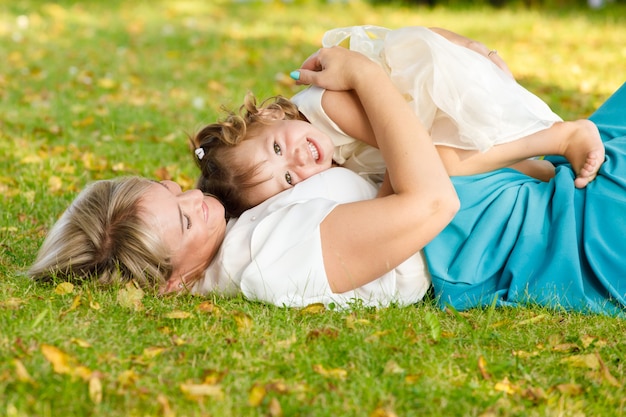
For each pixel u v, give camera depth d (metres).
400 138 2.95
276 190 3.16
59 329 2.69
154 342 2.70
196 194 3.10
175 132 5.62
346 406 2.33
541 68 7.89
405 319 2.92
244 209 3.26
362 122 3.13
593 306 3.04
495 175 3.18
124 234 3.02
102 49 8.64
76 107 6.16
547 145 3.18
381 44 3.34
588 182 3.15
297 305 3.00
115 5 12.07
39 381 2.35
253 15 11.76
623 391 2.49
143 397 2.31
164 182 3.21
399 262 2.97
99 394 2.29
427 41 3.11
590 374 2.58
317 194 3.09
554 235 3.07
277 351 2.64
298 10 12.50
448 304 2.98
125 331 2.75
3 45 8.61
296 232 2.97
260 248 3.00
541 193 3.16
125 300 2.96
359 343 2.67
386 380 2.45
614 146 3.23
